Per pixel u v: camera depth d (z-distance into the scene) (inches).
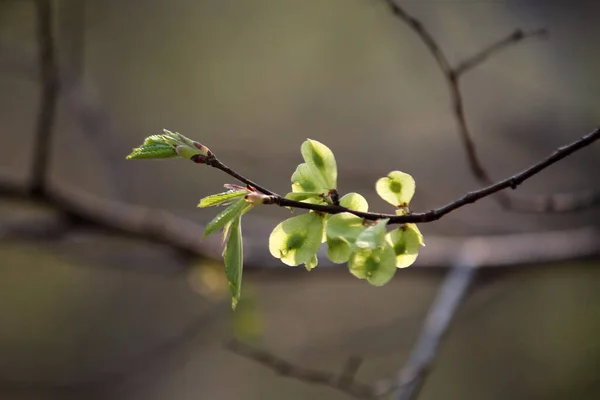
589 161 71.6
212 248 50.6
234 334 48.6
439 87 76.2
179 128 85.3
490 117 73.7
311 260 28.9
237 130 86.2
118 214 49.5
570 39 75.9
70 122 80.0
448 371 78.1
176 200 75.0
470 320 77.9
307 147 29.2
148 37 86.9
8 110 81.1
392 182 29.3
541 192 71.4
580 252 50.1
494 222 68.7
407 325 76.0
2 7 73.1
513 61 75.3
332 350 75.4
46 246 56.4
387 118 81.4
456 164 74.7
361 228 28.7
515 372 75.9
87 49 83.6
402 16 35.2
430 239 55.8
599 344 72.2
